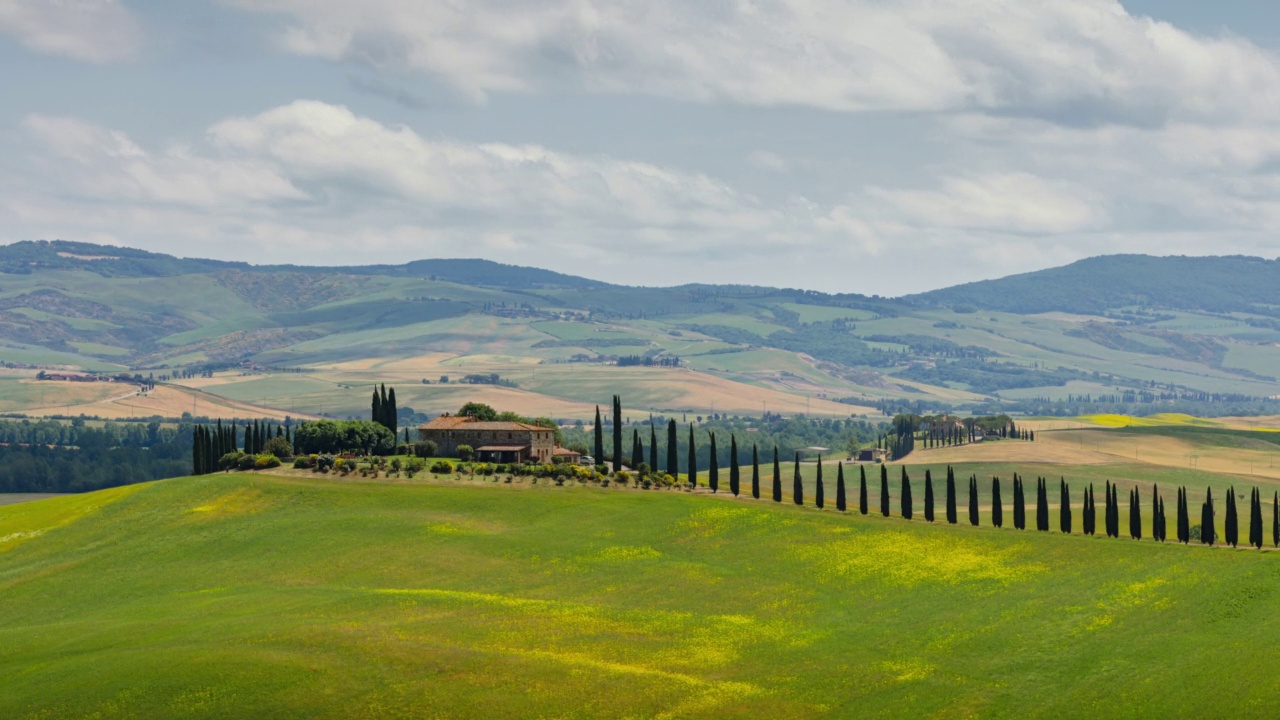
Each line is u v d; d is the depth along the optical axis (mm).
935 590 125188
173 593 128000
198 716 87188
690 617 116250
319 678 93188
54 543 150500
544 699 91938
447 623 110000
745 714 91062
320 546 142875
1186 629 101375
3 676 95688
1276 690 85250
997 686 94938
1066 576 125750
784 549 142750
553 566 136625
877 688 96250
